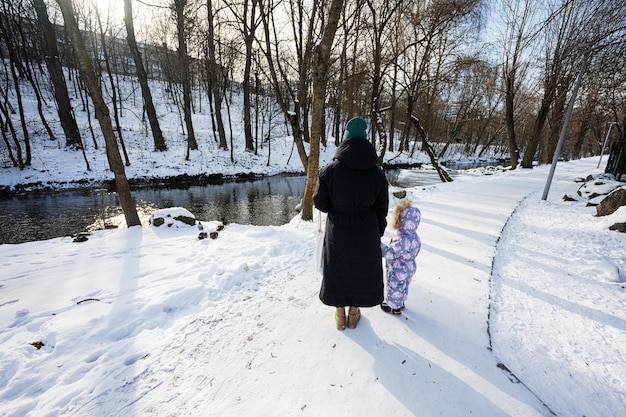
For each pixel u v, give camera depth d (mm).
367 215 2143
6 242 7129
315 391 1849
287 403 1762
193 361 2141
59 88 15828
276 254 4371
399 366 2049
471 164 30672
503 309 2791
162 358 2186
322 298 2273
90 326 2631
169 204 11336
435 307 2791
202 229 5844
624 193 5766
